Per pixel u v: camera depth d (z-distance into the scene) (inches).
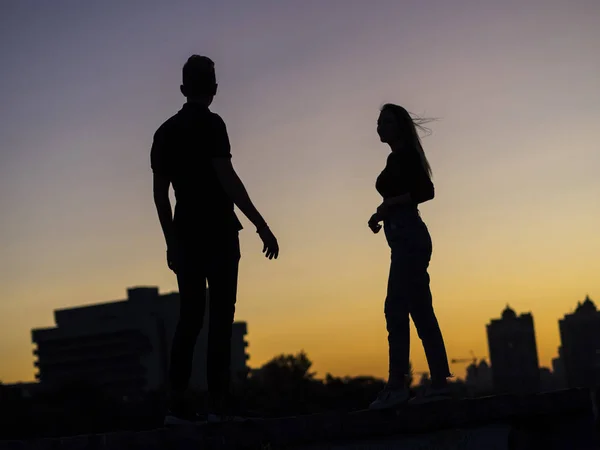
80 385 4537.4
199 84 305.3
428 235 311.4
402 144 313.9
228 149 300.2
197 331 297.3
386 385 301.4
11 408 3230.8
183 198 300.0
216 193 299.9
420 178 306.7
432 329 303.4
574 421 303.6
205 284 303.7
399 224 307.3
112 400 3710.6
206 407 292.2
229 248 300.8
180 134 299.6
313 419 274.1
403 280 304.2
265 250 299.3
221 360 297.3
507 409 289.7
